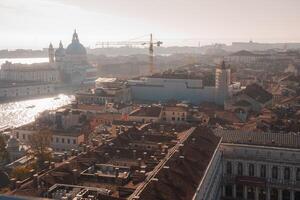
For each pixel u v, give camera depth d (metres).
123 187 107.00
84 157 132.00
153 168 121.12
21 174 157.75
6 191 106.44
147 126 185.12
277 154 175.62
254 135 187.88
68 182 112.06
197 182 119.75
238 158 180.62
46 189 105.38
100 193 102.31
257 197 177.38
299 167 172.50
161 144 147.12
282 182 175.00
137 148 145.00
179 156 130.62
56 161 140.88
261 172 178.62
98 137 195.75
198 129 174.00
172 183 111.38
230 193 182.12
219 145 171.38
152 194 101.62
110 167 123.19
